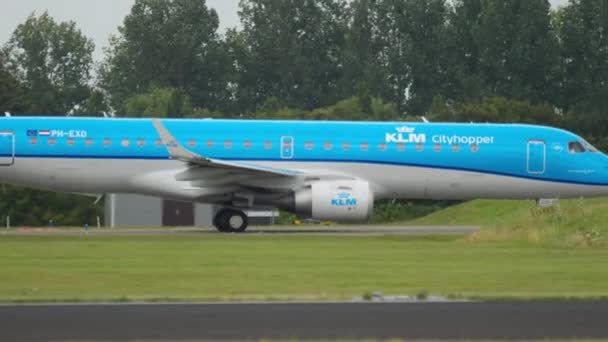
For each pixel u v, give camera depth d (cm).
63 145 11719
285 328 5012
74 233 12056
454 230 12675
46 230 13488
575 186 12250
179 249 9194
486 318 5272
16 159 11681
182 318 5281
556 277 7038
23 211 18012
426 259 8294
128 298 5931
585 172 12212
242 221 11962
